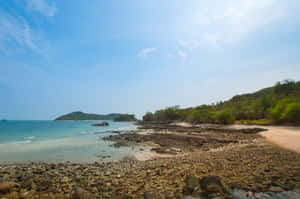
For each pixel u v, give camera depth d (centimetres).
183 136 2986
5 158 1532
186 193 551
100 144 2319
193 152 1620
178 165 945
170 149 1833
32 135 3784
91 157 1530
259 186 561
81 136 3512
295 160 927
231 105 10281
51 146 2184
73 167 1114
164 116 12388
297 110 3800
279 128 3409
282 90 9144
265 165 824
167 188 612
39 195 614
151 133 3834
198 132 3844
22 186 703
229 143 2131
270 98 7194
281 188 542
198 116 7038
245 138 2533
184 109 12481
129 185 681
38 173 942
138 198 552
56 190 662
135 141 2536
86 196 575
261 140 2161
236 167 814
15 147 2134
